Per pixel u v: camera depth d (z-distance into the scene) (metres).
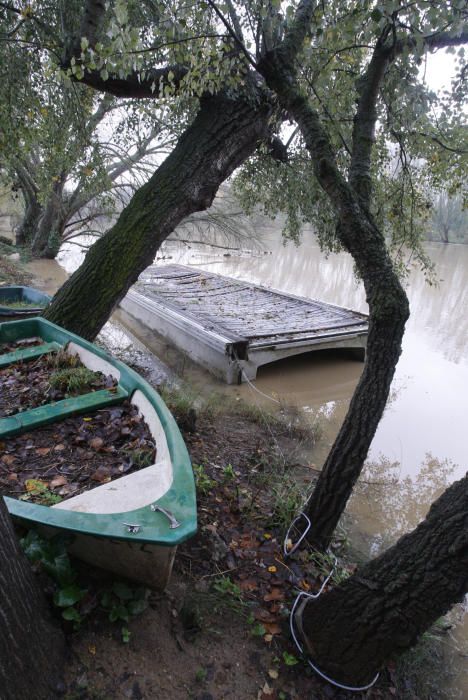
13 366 3.83
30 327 4.41
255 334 6.46
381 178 5.32
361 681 2.08
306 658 2.17
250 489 3.48
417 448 5.00
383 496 4.08
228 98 4.31
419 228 4.96
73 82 4.61
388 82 3.19
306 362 7.16
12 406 3.23
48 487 2.44
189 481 2.17
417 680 2.34
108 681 1.83
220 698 1.94
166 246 20.67
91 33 3.81
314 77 3.34
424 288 13.48
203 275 10.54
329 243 6.53
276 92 2.79
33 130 5.34
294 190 6.66
